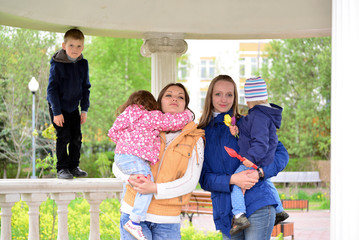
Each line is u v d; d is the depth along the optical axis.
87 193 5.15
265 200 3.41
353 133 2.41
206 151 3.66
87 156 24.58
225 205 3.54
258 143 3.38
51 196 5.00
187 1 5.69
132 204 3.42
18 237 6.93
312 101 24.48
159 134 3.49
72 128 5.38
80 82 5.34
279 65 25.33
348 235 2.41
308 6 5.83
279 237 8.33
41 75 20.53
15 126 21.59
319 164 22.44
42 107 21.23
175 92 3.63
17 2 4.89
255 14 5.91
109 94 23.30
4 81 20.41
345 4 2.45
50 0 5.10
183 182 3.37
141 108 3.49
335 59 2.53
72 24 5.57
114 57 25.97
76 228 7.57
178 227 3.49
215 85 3.73
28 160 22.78
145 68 26.03
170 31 5.95
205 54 28.94
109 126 23.44
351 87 2.42
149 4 5.60
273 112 3.51
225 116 3.57
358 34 2.41
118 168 3.53
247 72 32.38
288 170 23.91
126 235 3.48
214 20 5.94
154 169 3.44
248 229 3.44
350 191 2.41
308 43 24.80
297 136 24.61
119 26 5.76
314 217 14.23
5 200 4.72
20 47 20.17
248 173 3.42
